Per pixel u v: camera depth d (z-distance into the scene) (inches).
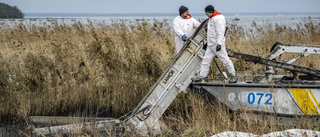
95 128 216.7
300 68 235.5
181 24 284.4
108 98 294.4
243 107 224.4
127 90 292.7
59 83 298.8
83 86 301.4
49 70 304.5
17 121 262.5
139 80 299.7
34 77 288.7
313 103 209.9
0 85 279.9
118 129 233.8
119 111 287.0
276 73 287.0
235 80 233.8
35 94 287.0
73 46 342.0
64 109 290.2
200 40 239.9
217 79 248.2
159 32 423.8
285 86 213.2
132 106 290.7
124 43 328.5
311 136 180.1
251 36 483.2
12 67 309.1
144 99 237.6
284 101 214.7
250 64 350.6
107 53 309.9
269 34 483.2
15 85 284.5
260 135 184.9
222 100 230.1
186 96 269.4
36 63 300.0
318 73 232.4
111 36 429.4
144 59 302.8
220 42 223.0
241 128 205.9
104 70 305.4
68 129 221.3
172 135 220.1
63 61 309.0
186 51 240.1
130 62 304.8
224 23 225.8
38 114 280.4
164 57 350.3
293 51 247.3
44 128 221.3
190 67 239.5
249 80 245.6
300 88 210.7
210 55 235.6
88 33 472.7
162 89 234.1
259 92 219.0
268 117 218.1
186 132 215.0
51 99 288.7
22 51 390.6
